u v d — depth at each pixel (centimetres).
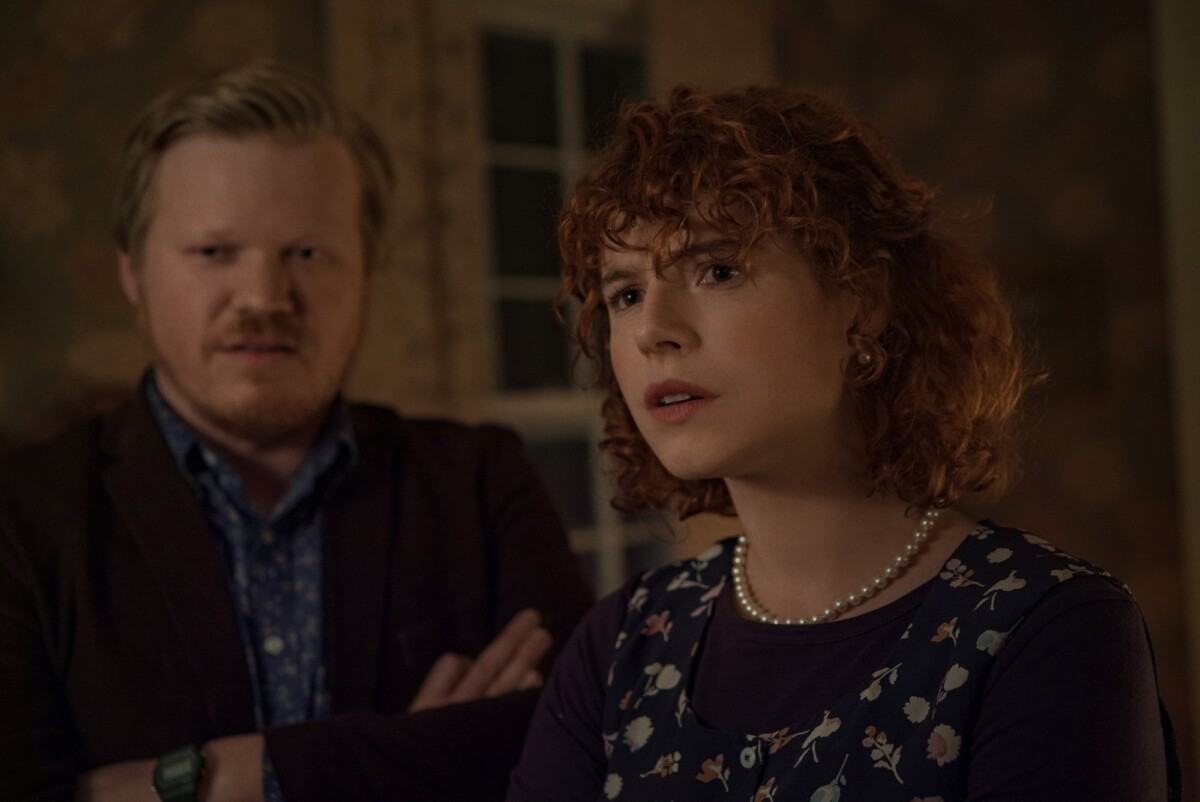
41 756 136
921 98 486
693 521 183
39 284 336
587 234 96
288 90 158
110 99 348
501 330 447
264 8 372
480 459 178
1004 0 458
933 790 81
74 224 342
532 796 110
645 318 89
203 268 150
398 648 160
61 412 328
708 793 92
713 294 89
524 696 148
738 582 104
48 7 340
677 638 104
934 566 92
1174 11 385
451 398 396
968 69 470
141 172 157
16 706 137
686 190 89
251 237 150
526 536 173
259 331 150
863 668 89
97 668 143
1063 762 77
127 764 138
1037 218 451
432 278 396
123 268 167
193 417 159
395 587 162
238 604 155
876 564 94
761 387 88
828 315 91
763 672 95
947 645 85
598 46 475
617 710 104
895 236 95
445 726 142
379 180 175
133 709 143
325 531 161
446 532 169
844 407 94
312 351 155
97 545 149
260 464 162
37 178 337
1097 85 431
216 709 146
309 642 157
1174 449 414
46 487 152
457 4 403
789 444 91
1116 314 428
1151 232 418
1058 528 444
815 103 100
